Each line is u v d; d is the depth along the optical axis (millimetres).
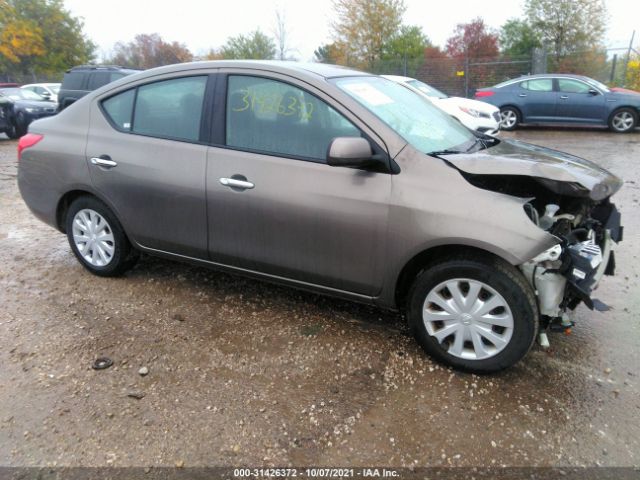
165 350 3297
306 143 3248
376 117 3113
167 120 3742
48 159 4191
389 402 2820
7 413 2723
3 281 4301
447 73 21922
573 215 3137
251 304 3896
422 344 3164
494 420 2682
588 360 3205
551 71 22641
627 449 2492
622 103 13398
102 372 3072
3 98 13711
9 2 34531
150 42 47188
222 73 3559
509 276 2812
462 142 3510
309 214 3176
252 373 3068
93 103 4102
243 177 3359
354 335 3469
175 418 2695
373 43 28344
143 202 3803
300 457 2455
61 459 2434
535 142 12211
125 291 4105
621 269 4570
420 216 2898
